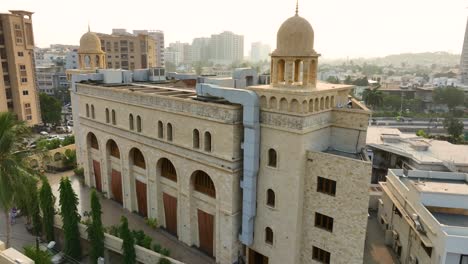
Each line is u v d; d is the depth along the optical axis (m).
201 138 32.41
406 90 170.88
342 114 30.16
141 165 41.31
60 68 162.50
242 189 31.67
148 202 39.97
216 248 33.41
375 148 60.00
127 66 138.25
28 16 84.56
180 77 59.12
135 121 39.34
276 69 28.80
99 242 33.66
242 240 31.84
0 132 29.20
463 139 94.69
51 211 37.53
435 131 112.31
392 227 40.06
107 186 46.81
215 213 33.41
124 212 43.31
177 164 35.44
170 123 35.16
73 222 35.06
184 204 35.81
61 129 93.62
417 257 33.25
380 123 121.44
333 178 27.34
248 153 29.61
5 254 22.11
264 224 30.81
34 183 32.28
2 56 80.88
